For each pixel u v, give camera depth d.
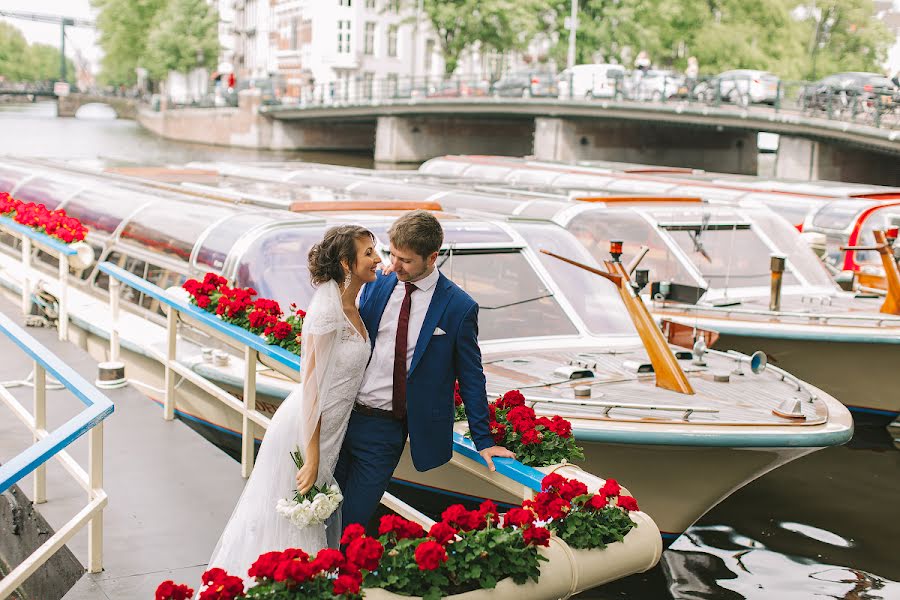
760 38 44.31
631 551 3.13
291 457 3.47
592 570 3.03
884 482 7.93
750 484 7.84
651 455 5.53
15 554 4.64
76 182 9.95
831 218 13.38
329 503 3.33
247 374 4.82
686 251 9.95
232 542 3.49
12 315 8.24
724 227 10.30
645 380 6.16
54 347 7.14
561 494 3.13
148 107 70.94
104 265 6.35
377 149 46.75
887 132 28.73
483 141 48.66
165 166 14.19
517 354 6.48
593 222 10.13
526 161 18.25
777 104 32.19
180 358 6.80
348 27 56.59
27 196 10.33
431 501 6.03
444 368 3.43
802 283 10.11
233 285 6.70
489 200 11.10
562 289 7.14
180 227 7.67
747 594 6.00
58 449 3.17
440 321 3.41
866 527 7.02
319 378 3.28
